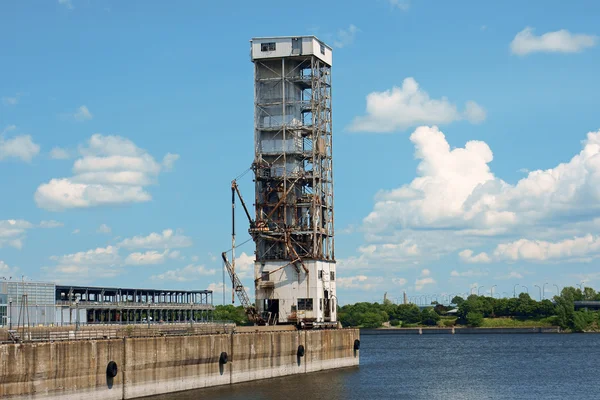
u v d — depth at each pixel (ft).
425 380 504.43
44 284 408.67
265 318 542.16
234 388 417.69
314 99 564.30
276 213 561.02
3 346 292.81
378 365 629.51
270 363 472.44
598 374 562.25
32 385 304.30
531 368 614.75
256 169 553.23
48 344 312.09
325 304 560.20
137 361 363.35
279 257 552.41
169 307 508.94
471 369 599.57
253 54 562.66
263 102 566.77
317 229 553.23
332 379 480.64
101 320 449.48
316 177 559.38
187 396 378.94
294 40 559.38
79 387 327.67
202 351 411.95
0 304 377.30
